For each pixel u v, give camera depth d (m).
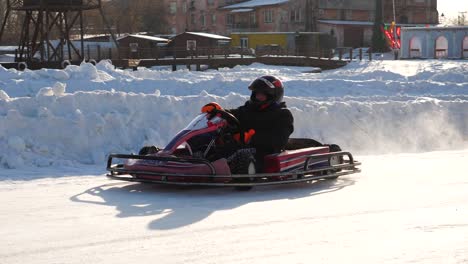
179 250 5.69
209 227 6.55
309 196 8.48
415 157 12.59
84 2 42.69
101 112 12.45
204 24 95.00
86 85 18.48
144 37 61.88
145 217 6.99
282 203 7.91
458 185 9.30
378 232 6.36
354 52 78.50
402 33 68.06
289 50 65.12
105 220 6.83
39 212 7.22
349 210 7.46
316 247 5.80
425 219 6.94
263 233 6.32
